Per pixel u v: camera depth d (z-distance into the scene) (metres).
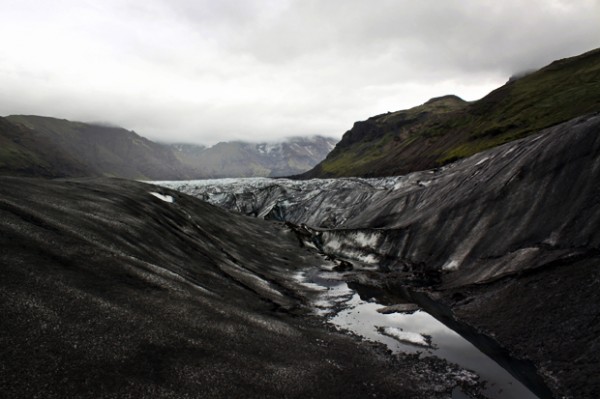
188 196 53.41
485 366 18.27
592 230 23.75
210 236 37.38
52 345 12.21
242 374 14.48
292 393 14.28
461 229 35.78
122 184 41.38
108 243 21.33
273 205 98.25
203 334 16.44
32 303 13.54
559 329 19.00
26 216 19.64
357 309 27.52
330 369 16.78
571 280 21.50
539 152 34.06
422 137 182.00
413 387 16.23
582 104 96.25
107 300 15.80
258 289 27.67
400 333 22.59
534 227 28.55
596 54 140.12
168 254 25.38
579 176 28.23
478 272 29.52
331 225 71.00
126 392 11.59
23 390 10.28
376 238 45.59
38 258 16.36
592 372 15.61
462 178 44.06
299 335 20.16
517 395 15.71
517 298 23.34
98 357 12.57
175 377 13.03
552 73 149.88
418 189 53.09
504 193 34.22
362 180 98.19
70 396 10.71
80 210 24.86
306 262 43.78
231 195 117.00
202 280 24.25
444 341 21.33
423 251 38.00
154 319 15.96
